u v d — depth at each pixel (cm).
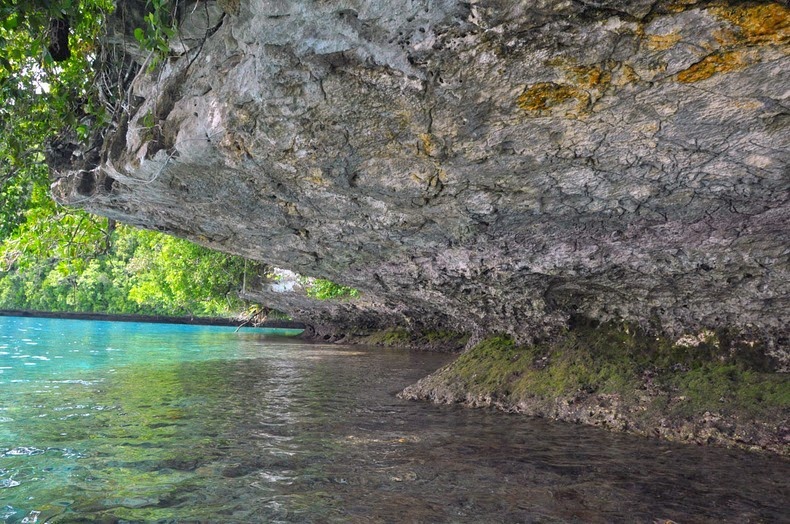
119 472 444
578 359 734
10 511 364
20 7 389
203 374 1070
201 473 444
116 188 614
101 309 3788
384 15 308
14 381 916
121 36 486
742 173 388
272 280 1798
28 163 682
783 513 374
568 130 371
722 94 311
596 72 314
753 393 573
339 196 533
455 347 1709
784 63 281
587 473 457
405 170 457
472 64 328
